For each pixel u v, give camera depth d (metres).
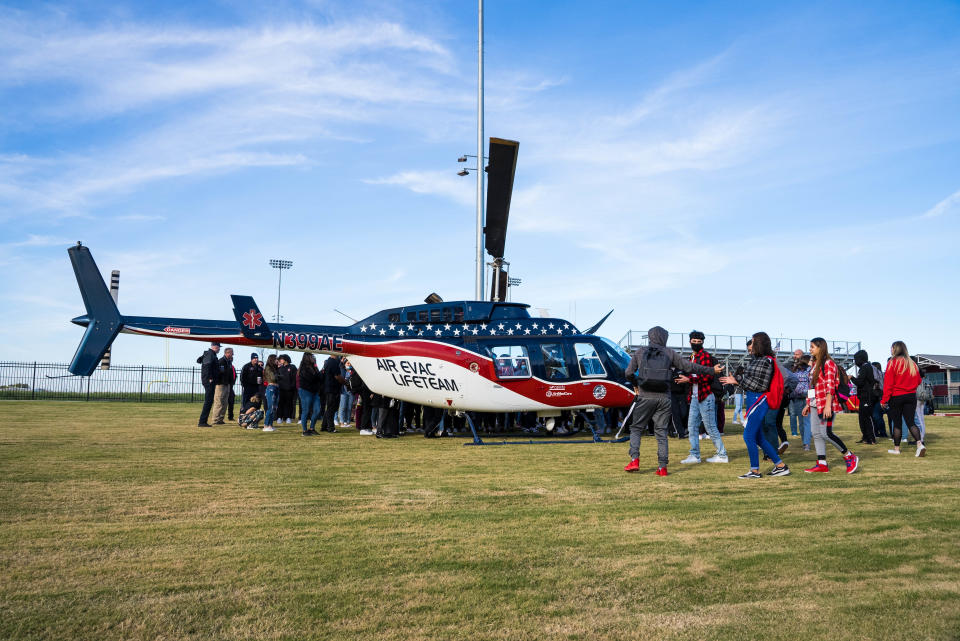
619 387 12.86
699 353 9.45
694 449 9.18
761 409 7.58
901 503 6.06
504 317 13.05
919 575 3.93
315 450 10.41
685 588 3.72
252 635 3.06
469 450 10.58
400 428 14.57
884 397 10.05
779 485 7.11
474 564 4.16
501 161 15.02
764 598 3.56
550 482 7.30
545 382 12.58
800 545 4.59
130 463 8.62
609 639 3.04
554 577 3.91
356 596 3.58
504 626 3.18
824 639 3.02
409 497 6.38
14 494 6.41
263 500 6.20
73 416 18.22
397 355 12.74
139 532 4.94
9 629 3.10
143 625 3.16
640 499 6.28
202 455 9.56
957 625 3.17
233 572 3.98
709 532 4.96
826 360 8.11
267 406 14.23
